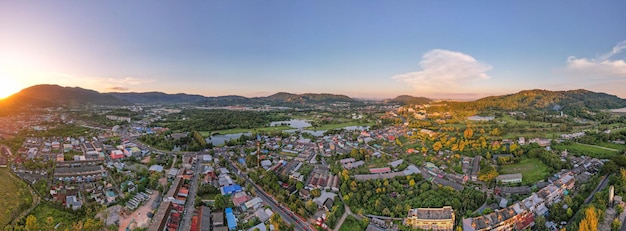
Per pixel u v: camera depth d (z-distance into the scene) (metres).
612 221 146.50
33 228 142.25
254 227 157.88
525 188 194.12
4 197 175.38
